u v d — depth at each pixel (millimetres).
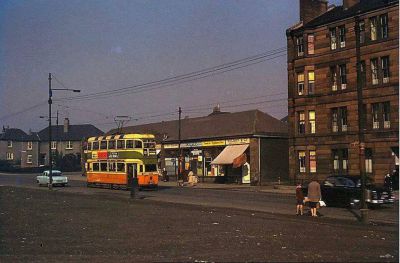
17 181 68625
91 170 51969
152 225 19172
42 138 116438
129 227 18594
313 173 45156
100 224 19656
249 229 17781
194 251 13039
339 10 47188
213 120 63062
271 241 14727
